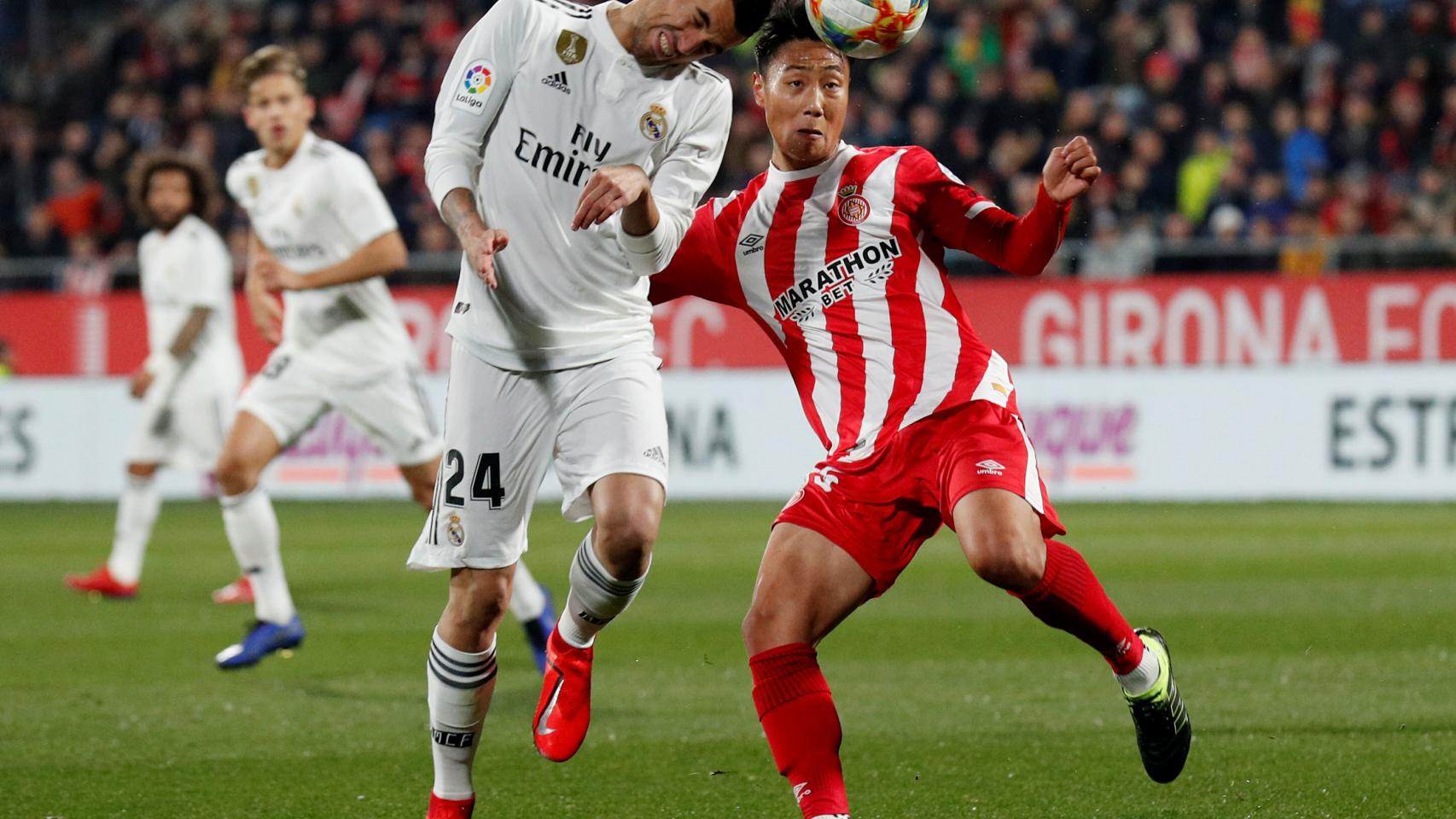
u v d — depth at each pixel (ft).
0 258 198.90
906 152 46.39
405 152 195.11
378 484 164.35
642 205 42.50
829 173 46.03
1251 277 157.17
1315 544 119.65
